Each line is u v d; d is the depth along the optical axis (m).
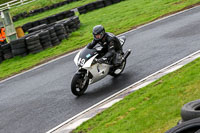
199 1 26.31
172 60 13.38
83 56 11.84
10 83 16.70
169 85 9.63
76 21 28.55
